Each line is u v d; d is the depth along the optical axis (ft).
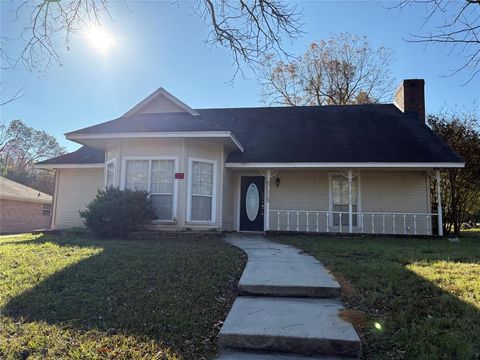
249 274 19.21
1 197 80.89
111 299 15.94
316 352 11.96
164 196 37.83
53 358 11.41
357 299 16.14
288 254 25.98
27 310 15.06
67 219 51.60
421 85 51.47
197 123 39.58
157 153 38.52
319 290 16.74
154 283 17.83
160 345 12.23
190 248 26.35
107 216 33.94
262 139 48.57
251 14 22.40
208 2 22.40
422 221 44.32
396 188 45.34
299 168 43.24
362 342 12.27
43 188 140.15
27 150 150.61
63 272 19.49
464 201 55.26
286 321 13.57
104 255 23.50
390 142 44.52
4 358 11.47
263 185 48.16
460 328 12.67
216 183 40.78
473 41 17.97
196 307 15.20
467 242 35.47
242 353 12.08
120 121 41.96
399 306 14.78
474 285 16.72
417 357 11.09
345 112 54.75
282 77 89.15
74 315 14.52
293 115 55.42
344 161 41.09
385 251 27.12
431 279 17.94
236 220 47.80
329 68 92.43
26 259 22.79
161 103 44.68
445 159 39.81
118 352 11.73
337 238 38.91
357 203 45.91
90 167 50.72
